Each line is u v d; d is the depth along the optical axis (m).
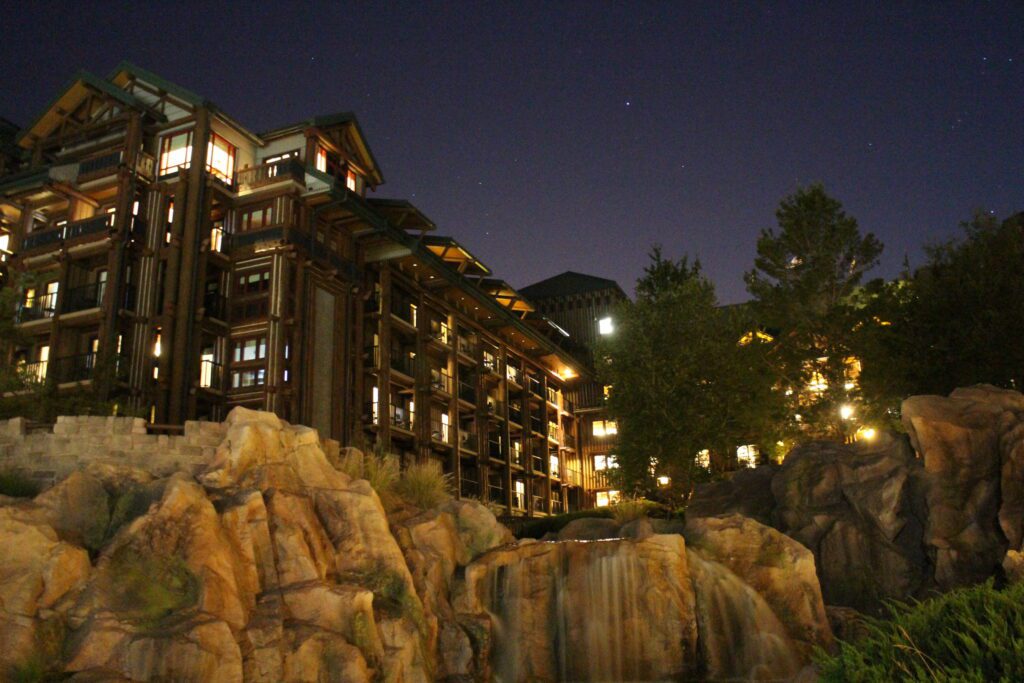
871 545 21.17
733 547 18.92
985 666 6.41
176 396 29.09
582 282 64.38
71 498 12.99
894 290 29.06
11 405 22.27
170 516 12.61
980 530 19.73
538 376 56.31
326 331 34.16
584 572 18.03
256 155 35.59
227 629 11.46
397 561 14.81
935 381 26.38
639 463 28.97
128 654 10.80
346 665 12.20
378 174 39.88
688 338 29.91
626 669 17.08
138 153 32.06
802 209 31.23
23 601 10.98
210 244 31.78
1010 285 25.55
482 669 15.53
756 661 17.17
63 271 31.44
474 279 47.69
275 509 14.02
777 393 28.64
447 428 43.16
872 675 6.91
